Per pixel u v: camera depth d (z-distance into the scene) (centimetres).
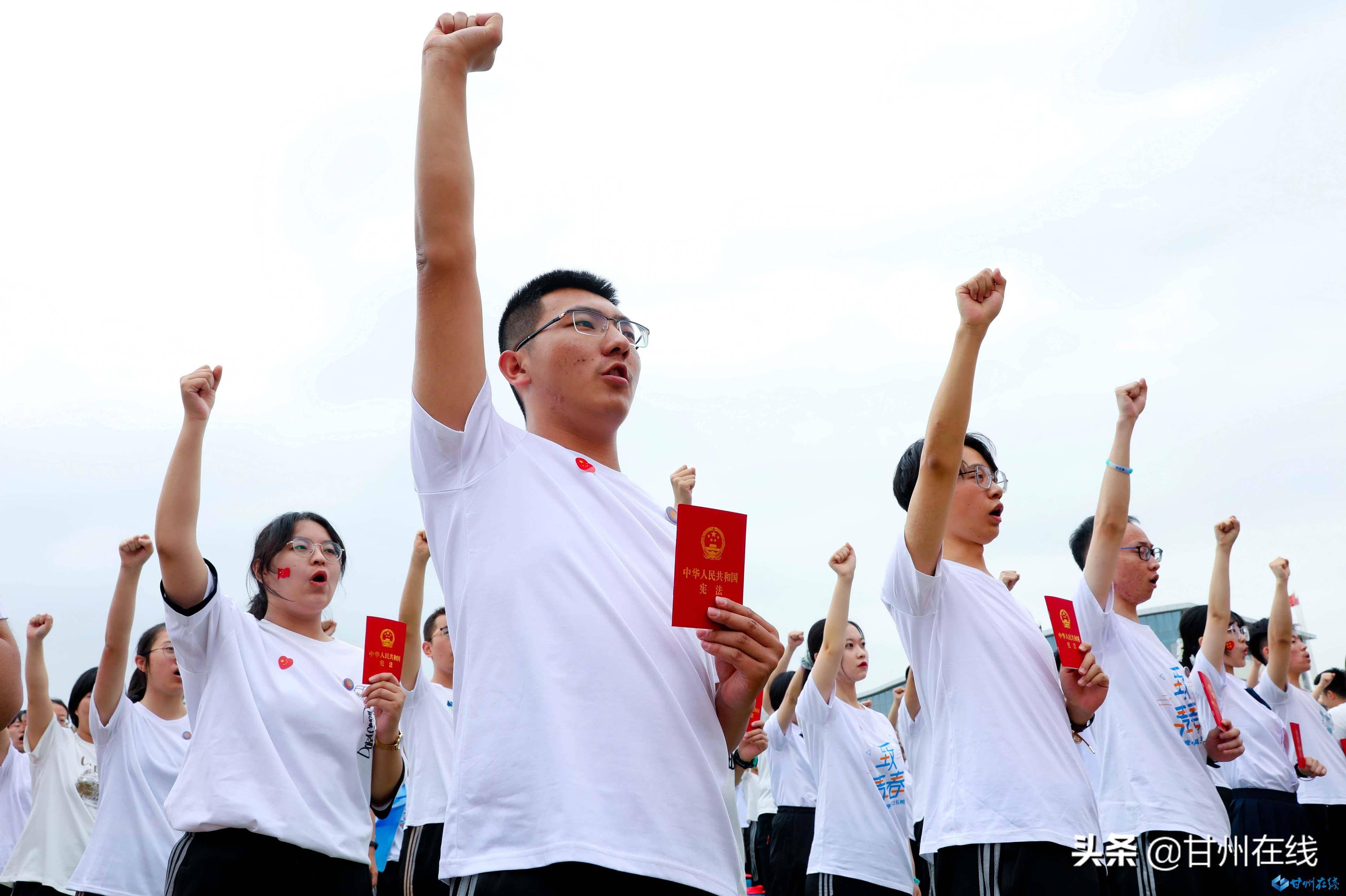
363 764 411
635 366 268
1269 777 708
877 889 632
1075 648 389
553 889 187
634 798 193
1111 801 495
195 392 394
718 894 196
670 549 243
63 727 670
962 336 355
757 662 215
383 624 428
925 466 367
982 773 367
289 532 440
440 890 655
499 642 210
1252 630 938
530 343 267
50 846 622
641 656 208
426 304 228
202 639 395
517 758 198
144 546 505
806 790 841
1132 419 495
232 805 364
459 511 229
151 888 497
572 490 235
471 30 238
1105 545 492
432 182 227
